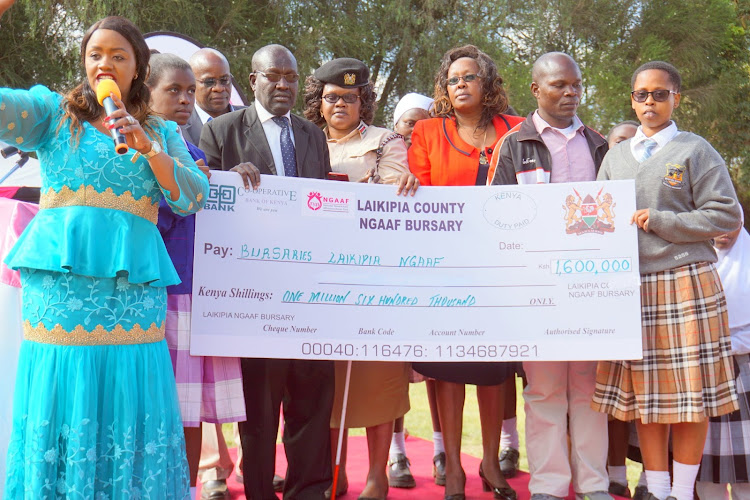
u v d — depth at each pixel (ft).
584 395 13.70
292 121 14.14
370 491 14.15
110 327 9.70
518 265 13.14
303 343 12.81
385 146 15.12
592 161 14.37
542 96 14.28
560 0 61.26
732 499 15.42
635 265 12.98
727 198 12.82
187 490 10.50
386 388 14.23
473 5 61.31
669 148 13.29
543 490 13.43
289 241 12.87
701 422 13.04
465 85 15.15
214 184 12.65
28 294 9.70
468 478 16.03
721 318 12.95
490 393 14.70
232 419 12.50
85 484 9.32
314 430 13.32
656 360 12.96
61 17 51.93
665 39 67.72
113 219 9.80
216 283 12.55
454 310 13.12
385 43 59.31
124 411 9.61
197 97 17.02
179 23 50.75
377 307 13.06
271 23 57.21
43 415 9.39
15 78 50.42
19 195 13.71
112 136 9.46
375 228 13.14
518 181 14.06
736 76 71.00
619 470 15.42
